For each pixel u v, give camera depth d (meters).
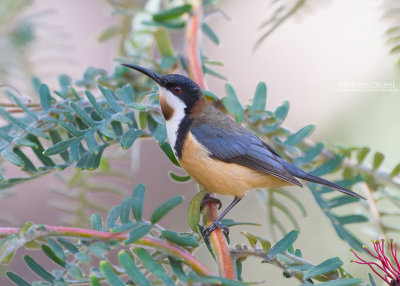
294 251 6.98
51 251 6.09
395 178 8.95
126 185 14.55
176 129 8.88
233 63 16.08
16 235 5.87
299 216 12.90
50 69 10.54
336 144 9.11
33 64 10.34
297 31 14.53
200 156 8.66
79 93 9.26
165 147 8.75
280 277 12.84
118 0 11.34
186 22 9.99
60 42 10.46
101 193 14.24
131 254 6.40
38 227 5.95
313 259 12.34
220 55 16.22
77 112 7.36
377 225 9.12
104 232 6.18
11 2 9.95
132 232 6.16
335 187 8.45
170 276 6.46
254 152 8.80
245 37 15.95
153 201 14.81
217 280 5.47
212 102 9.60
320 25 13.77
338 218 8.31
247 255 6.55
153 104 8.69
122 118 7.63
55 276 6.14
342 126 12.88
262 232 13.43
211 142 8.67
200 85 9.21
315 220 12.73
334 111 13.41
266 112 8.62
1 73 10.05
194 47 9.59
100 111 7.59
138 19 10.95
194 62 9.44
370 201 9.19
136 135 7.73
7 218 9.46
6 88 10.10
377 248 6.95
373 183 9.15
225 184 8.76
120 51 11.48
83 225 9.77
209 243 7.02
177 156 8.88
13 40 10.09
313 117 13.88
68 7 15.03
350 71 12.81
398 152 11.77
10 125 8.12
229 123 9.06
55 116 8.05
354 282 5.74
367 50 12.69
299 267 6.36
